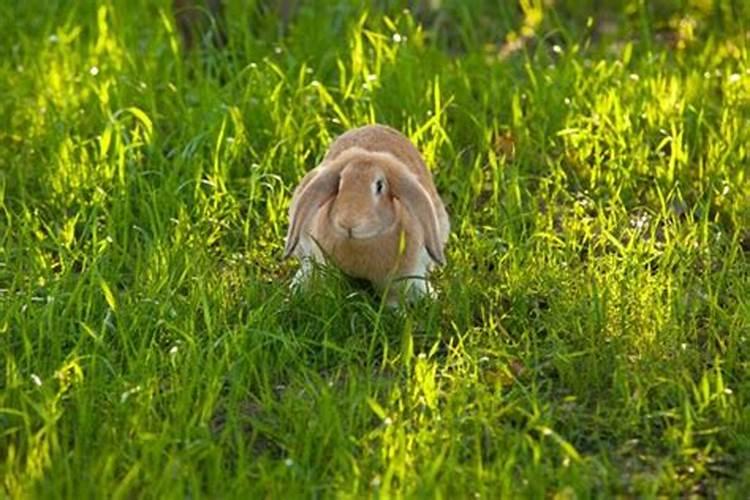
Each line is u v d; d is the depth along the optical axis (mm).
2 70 14539
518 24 16188
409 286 10977
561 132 13234
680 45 15305
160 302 10773
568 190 13039
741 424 9695
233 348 10234
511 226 12023
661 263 11555
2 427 9586
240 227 12203
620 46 15578
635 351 10570
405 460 9117
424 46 15398
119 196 12328
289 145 13125
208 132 13211
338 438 9312
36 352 10398
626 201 12750
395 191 10617
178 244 11586
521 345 10711
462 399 9719
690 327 10820
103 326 10406
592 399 10148
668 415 9734
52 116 13695
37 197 12773
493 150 13445
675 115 13641
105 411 9609
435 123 13156
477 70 14609
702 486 9242
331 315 10883
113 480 8898
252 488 8891
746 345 10602
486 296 11266
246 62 14781
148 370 9992
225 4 15578
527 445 9352
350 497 8617
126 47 15016
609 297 10992
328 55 14664
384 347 10336
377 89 13844
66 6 16047
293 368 10438
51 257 11891
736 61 14883
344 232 10344
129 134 13594
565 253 11766
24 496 8758
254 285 11156
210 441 9211
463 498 8805
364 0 15469
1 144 13594
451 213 12578
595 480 9156
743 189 12688
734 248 11602
